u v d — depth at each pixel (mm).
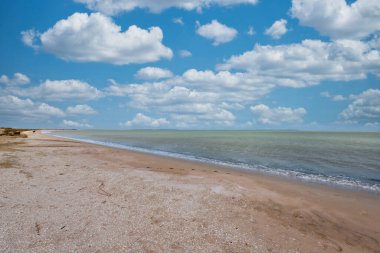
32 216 7203
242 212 7941
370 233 6828
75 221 6980
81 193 9336
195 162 18531
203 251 5711
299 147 32062
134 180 11250
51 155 18797
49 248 5602
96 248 5668
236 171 15195
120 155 20922
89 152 22234
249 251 5773
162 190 9820
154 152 25312
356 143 41719
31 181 10742
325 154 24109
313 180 13188
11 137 38625
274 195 9695
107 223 6922
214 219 7379
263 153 24844
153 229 6660
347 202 9352
